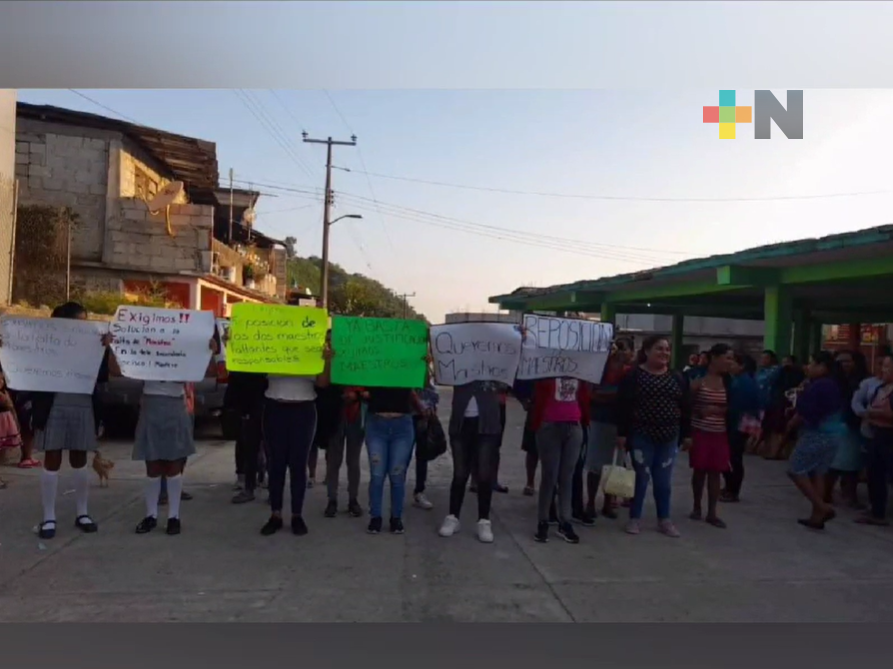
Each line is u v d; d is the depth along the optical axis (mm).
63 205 18719
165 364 6145
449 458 10453
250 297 29266
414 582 5195
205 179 23734
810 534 6758
